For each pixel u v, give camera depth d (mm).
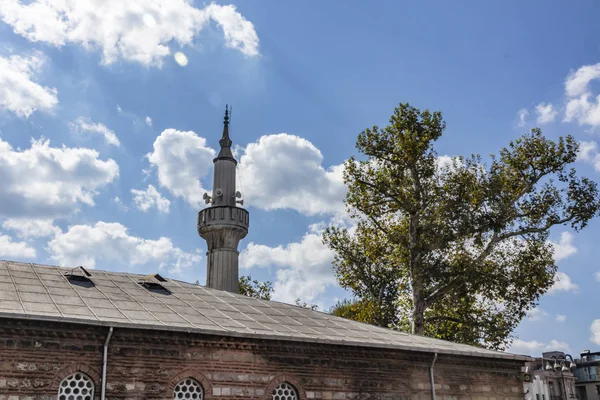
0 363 17031
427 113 41438
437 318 42062
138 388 18656
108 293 22062
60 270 23625
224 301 25031
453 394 25156
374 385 23156
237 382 20312
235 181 37781
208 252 35938
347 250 46969
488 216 38781
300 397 21359
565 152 40031
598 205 39500
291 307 26969
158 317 20328
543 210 39875
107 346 18531
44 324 17781
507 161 41344
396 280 46688
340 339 22516
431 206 39719
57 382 17578
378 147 41406
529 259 39812
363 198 41812
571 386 53000
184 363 19625
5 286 20234
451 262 38875
